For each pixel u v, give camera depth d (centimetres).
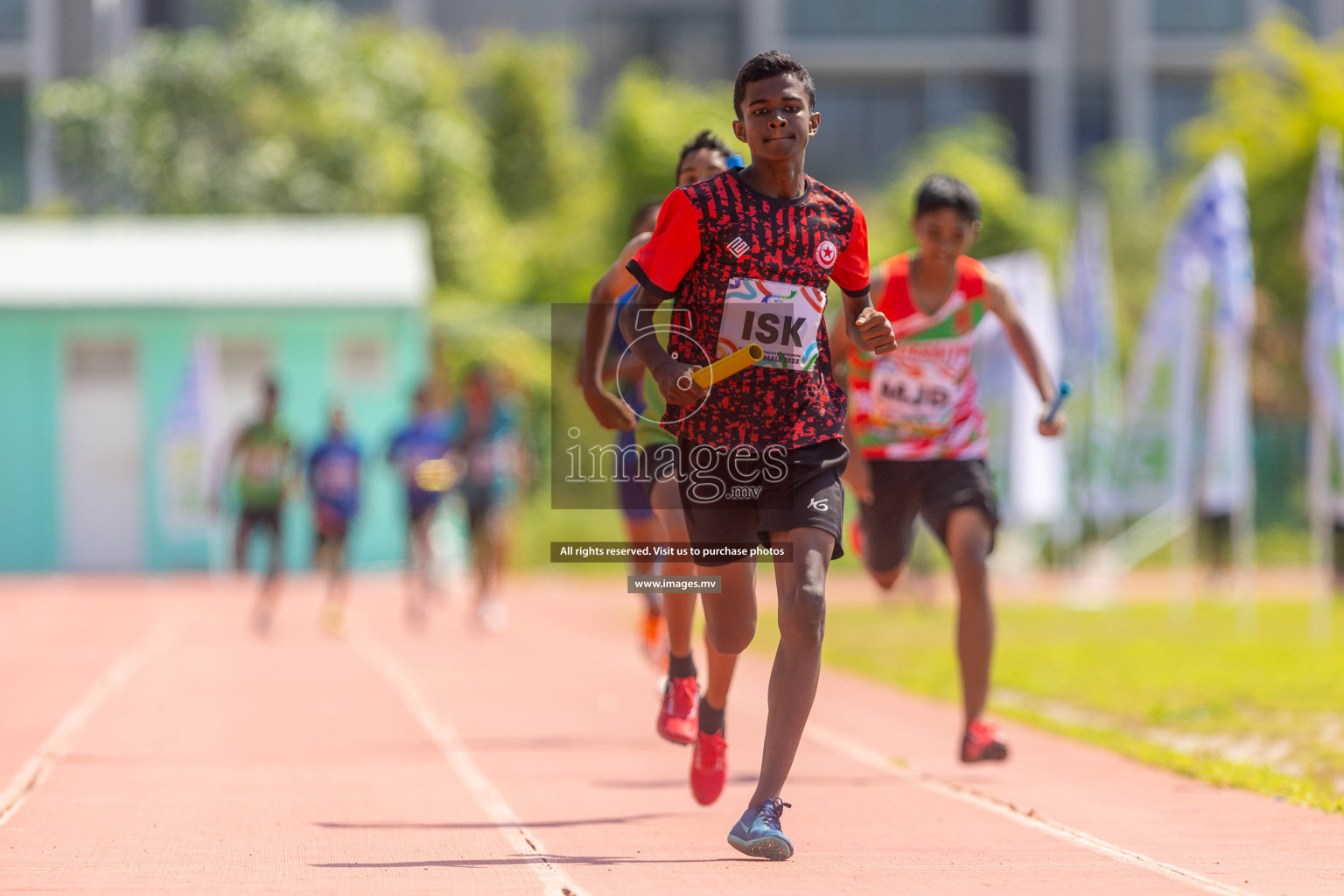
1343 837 1792
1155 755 2416
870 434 2362
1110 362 5631
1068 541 8244
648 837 1791
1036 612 5822
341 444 5147
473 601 6488
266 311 8206
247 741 2575
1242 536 7500
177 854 1672
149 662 3962
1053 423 2309
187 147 11862
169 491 7475
